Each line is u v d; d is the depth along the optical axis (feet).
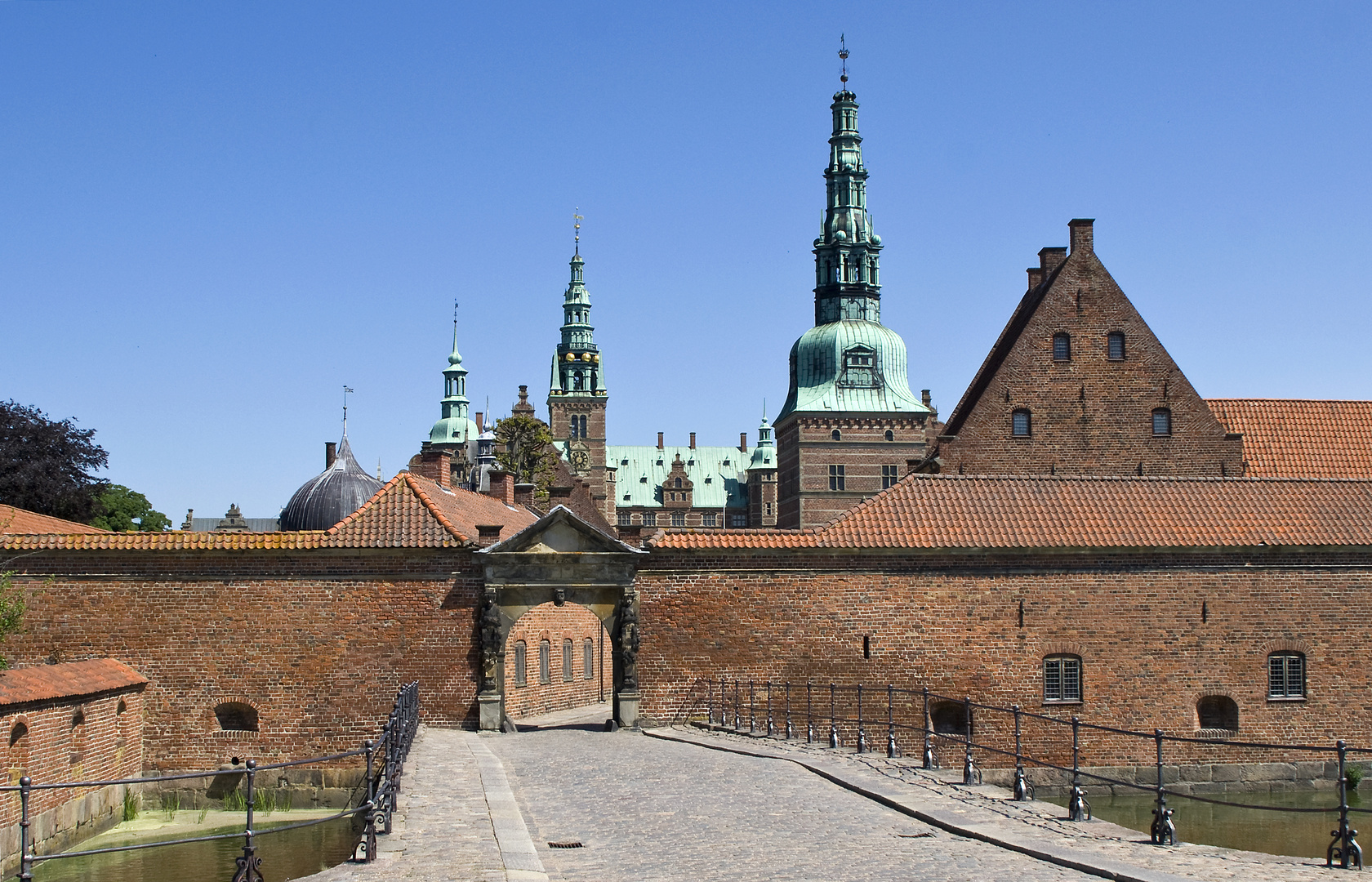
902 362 456.45
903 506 138.51
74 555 130.41
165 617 130.00
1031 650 133.80
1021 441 176.24
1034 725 132.98
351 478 251.60
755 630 132.26
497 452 329.93
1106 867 56.85
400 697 91.71
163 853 104.01
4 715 94.02
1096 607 134.72
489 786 82.07
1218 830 107.45
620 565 131.64
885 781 85.56
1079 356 177.88
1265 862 59.88
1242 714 134.82
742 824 70.38
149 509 332.19
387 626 130.21
